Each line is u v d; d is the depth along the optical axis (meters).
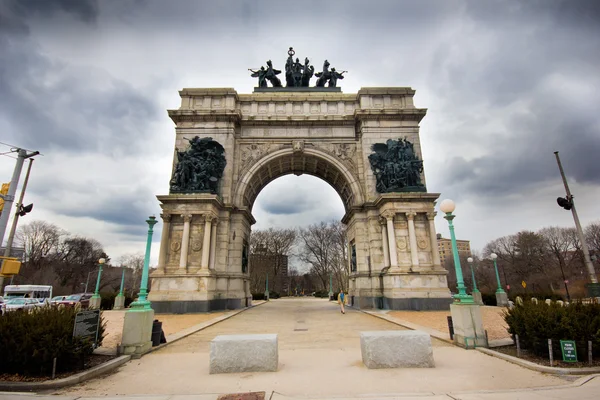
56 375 8.03
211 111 30.20
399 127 30.83
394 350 8.66
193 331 15.09
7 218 14.51
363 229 28.95
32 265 79.19
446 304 23.84
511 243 89.06
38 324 8.56
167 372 8.59
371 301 27.14
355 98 32.97
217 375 8.19
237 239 28.67
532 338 9.43
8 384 7.38
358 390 6.80
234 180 30.19
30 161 25.94
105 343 12.13
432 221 26.12
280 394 6.63
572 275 64.50
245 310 27.75
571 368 8.01
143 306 11.32
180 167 27.64
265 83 35.44
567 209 26.19
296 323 18.55
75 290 89.31
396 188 27.25
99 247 103.25
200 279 24.39
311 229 75.38
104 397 6.65
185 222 25.69
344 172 30.67
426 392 6.59
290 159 32.75
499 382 7.25
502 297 28.34
